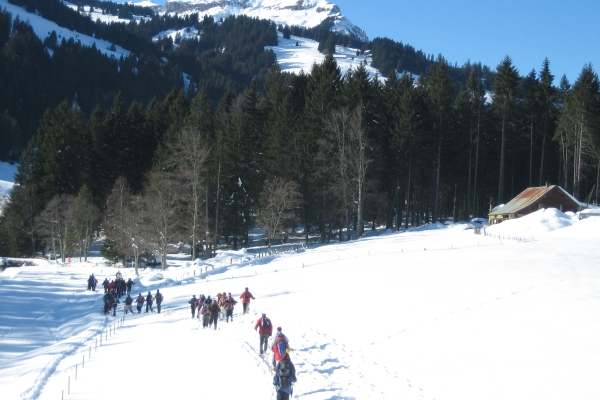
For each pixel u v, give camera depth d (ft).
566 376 45.01
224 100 260.21
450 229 175.63
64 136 223.51
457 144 221.25
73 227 201.46
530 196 177.27
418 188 223.51
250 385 49.55
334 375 51.42
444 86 213.05
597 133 192.95
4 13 620.49
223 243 221.05
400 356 55.47
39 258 211.41
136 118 245.65
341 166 174.29
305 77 247.50
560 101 244.83
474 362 51.08
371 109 206.39
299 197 182.80
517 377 46.26
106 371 59.16
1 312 104.27
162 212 162.09
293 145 192.54
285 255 155.02
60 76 537.65
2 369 64.90
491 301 71.31
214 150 192.24
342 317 73.26
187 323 87.51
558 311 63.31
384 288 86.99
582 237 132.05
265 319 61.93
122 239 167.73
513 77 211.61
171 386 51.03
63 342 79.41
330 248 155.02
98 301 121.39
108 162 234.79
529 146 230.48
